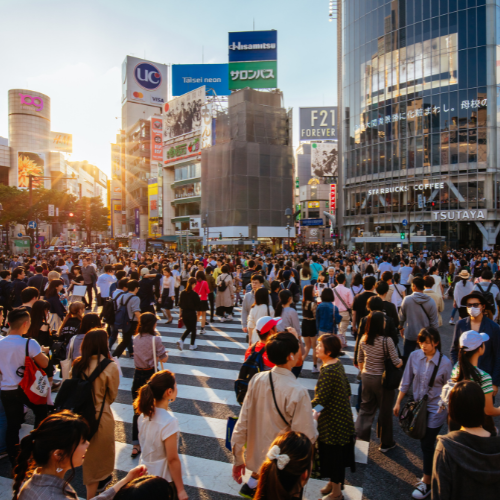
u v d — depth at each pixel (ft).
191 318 30.04
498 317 27.14
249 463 9.93
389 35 155.33
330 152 318.86
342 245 181.06
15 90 436.76
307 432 9.30
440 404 11.23
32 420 19.36
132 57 318.45
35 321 18.93
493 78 133.39
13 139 439.63
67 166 463.83
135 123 301.22
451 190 140.26
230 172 157.28
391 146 156.04
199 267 43.32
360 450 15.61
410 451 15.53
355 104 171.32
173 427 9.86
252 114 163.84
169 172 231.50
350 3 172.76
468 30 135.95
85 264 46.85
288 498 5.44
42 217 173.88
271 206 161.79
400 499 12.46
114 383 11.89
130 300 24.76
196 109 203.92
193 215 212.23
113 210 356.59
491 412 10.74
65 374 14.94
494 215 133.69
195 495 12.85
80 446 6.59
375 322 14.93
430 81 143.95
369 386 15.19
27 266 49.65
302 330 24.40
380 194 160.35
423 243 139.74
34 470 6.47
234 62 205.67
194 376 24.50
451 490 7.13
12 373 14.30
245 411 10.05
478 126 135.33
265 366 12.91
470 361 11.09
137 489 5.73
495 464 7.04
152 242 163.12
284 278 35.09
